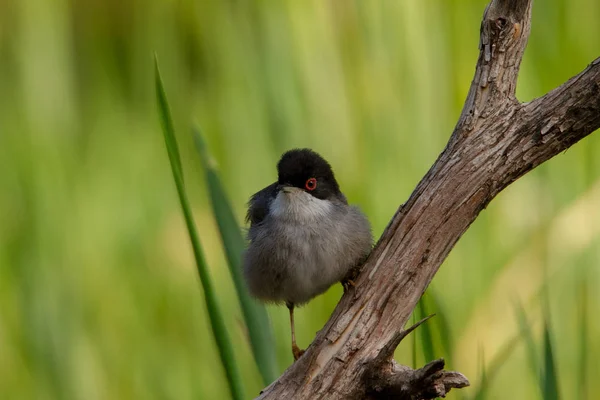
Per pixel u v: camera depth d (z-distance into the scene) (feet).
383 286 22.35
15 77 44.60
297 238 28.19
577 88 21.24
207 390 36.29
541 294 31.01
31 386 36.42
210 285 24.13
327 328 22.66
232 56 39.99
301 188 28.50
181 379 36.73
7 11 45.52
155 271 39.27
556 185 36.78
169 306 38.40
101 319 37.73
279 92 37.58
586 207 35.14
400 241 22.38
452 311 34.09
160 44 43.75
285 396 22.61
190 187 41.29
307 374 22.43
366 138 36.22
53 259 38.50
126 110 44.19
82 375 36.32
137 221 40.78
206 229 39.86
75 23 46.03
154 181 41.93
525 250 35.12
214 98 41.70
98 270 38.73
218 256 39.27
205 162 27.25
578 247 34.81
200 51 43.52
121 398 36.32
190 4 42.98
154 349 37.37
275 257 28.50
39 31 42.29
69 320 37.22
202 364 37.01
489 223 36.09
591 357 33.86
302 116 37.04
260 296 29.37
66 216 39.60
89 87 45.39
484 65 22.11
